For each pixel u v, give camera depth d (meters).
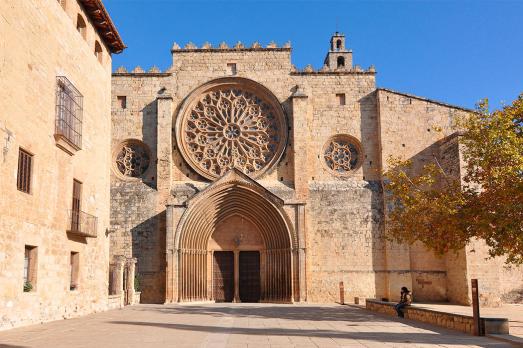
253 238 43.50
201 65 44.81
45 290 22.33
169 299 40.22
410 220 28.69
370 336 17.64
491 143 25.06
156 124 43.78
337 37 52.66
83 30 28.39
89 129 28.39
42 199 22.17
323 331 19.27
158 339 16.41
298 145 43.22
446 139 42.34
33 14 21.55
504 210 23.59
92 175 28.77
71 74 25.92
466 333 18.88
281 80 44.69
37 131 21.78
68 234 24.97
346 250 42.28
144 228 41.97
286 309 33.06
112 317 25.53
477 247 39.50
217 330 19.45
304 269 41.09
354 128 44.34
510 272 42.19
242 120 44.53
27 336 17.11
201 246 42.47
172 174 43.41
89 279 27.95
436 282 42.34
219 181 41.66
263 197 41.75
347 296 41.72
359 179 43.75
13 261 19.55
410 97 44.09
